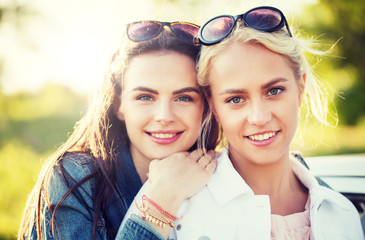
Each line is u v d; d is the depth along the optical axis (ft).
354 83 32.45
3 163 21.47
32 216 5.30
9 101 38.17
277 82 4.42
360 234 5.03
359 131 30.76
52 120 35.96
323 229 4.82
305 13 27.81
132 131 5.38
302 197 5.24
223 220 4.68
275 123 4.49
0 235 13.75
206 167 5.08
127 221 4.50
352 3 29.19
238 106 4.52
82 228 4.94
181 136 5.32
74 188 4.99
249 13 4.49
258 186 4.99
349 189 6.02
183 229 4.65
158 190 4.62
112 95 5.80
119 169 5.67
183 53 5.13
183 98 5.23
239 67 4.40
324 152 25.27
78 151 5.68
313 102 5.59
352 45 30.53
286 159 5.07
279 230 4.76
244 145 4.62
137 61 5.14
